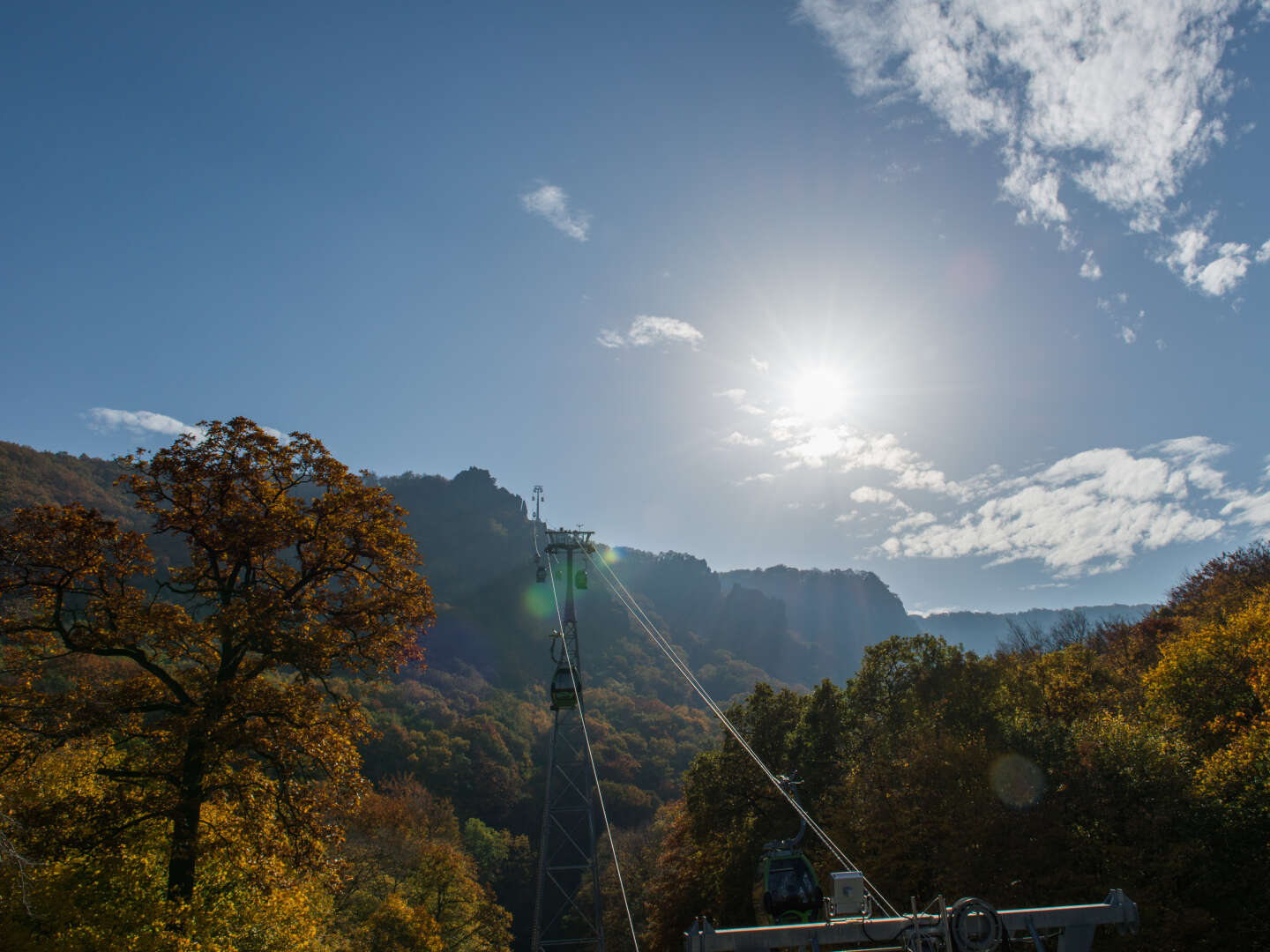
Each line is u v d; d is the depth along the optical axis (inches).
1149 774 930.1
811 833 1273.4
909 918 337.4
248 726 671.8
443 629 7416.3
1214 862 842.8
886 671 1514.5
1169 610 2149.4
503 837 3700.8
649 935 1720.0
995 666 1363.2
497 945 2165.4
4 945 534.6
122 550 700.7
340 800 716.7
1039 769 1027.9
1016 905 853.8
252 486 737.0
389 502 814.5
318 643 693.3
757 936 330.0
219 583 749.9
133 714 684.1
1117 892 351.9
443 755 4168.3
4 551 638.5
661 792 4790.8
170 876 663.8
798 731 1525.6
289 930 772.0
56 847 603.8
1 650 665.0
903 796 1063.0
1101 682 1523.1
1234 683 1177.4
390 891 1733.5
